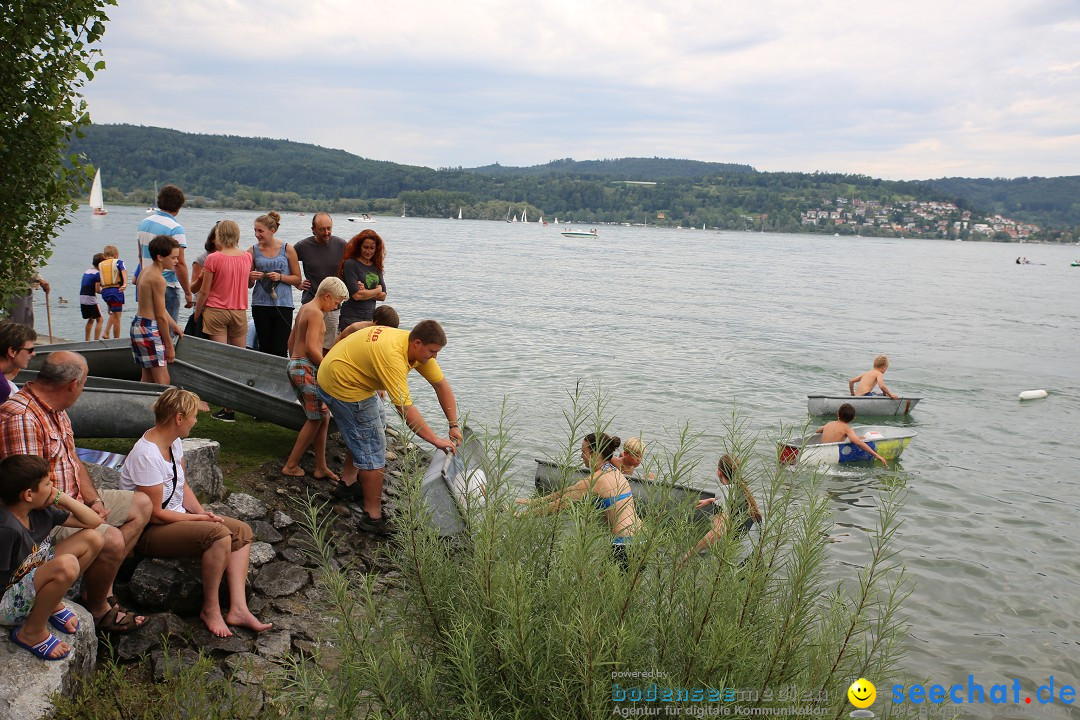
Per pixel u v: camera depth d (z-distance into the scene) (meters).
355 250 9.47
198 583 5.48
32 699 4.04
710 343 27.52
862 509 10.76
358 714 3.84
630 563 3.91
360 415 6.97
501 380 18.62
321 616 5.67
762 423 15.55
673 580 3.99
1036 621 7.80
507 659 3.64
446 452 6.58
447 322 29.67
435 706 3.69
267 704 4.09
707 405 17.11
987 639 7.39
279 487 7.42
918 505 11.09
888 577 8.47
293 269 10.34
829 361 24.62
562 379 19.19
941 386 21.30
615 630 3.61
